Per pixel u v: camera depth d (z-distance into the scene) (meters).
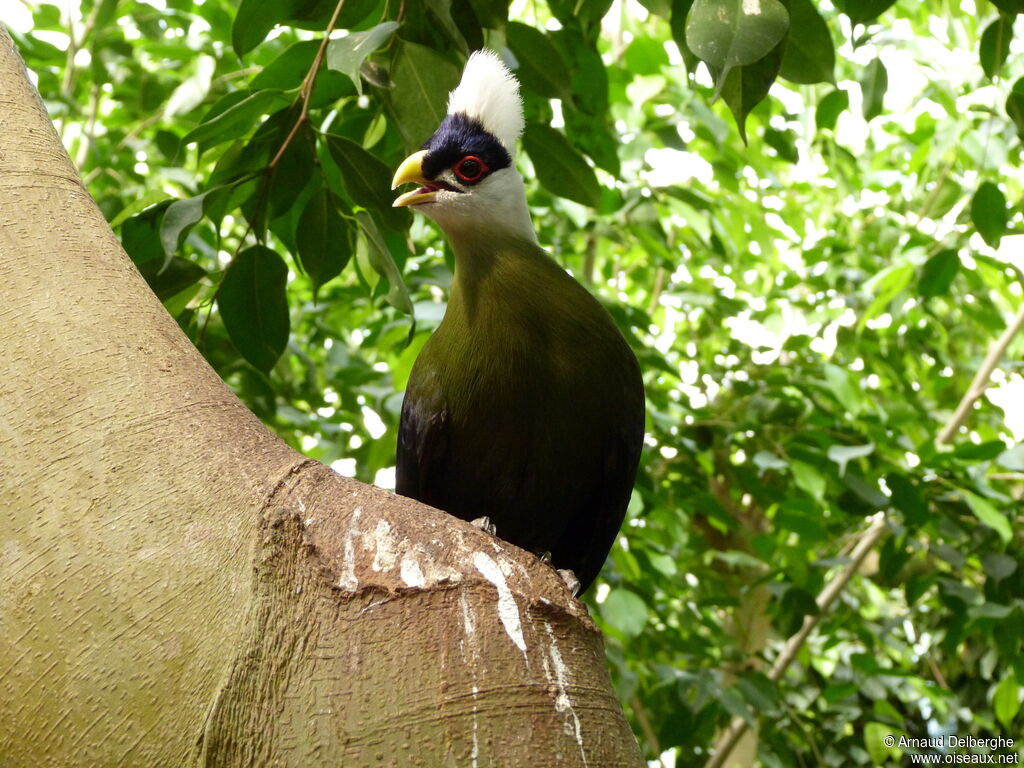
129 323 1.42
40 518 1.22
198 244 4.07
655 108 5.08
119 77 5.20
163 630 1.14
